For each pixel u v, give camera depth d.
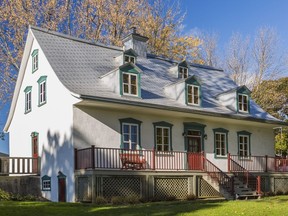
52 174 22.78
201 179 23.73
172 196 22.06
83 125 21.17
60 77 21.92
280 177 28.45
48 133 23.53
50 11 36.34
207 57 49.22
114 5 38.66
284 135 44.16
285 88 48.62
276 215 13.47
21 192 23.36
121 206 16.98
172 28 42.09
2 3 34.56
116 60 26.20
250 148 29.38
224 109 27.36
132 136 22.94
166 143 24.44
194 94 25.61
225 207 15.09
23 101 27.44
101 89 22.22
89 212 14.48
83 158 20.31
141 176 21.05
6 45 34.56
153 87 25.56
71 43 25.50
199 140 26.28
